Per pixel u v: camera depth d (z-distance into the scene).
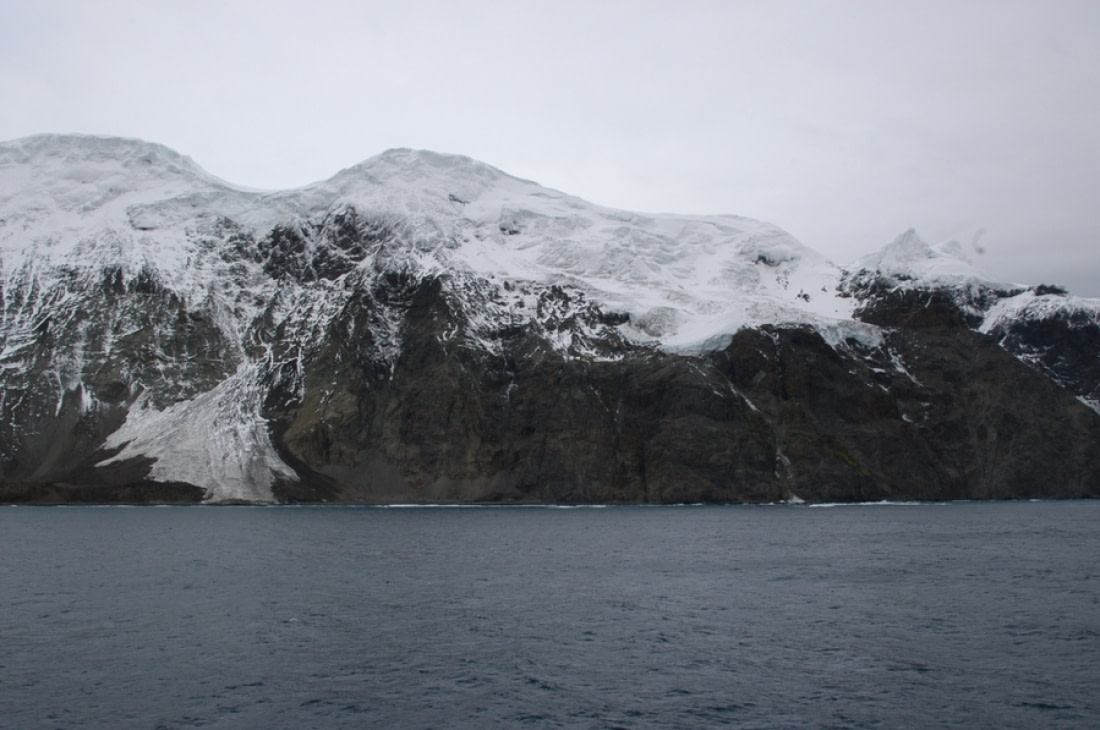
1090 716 45.41
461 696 48.38
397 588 80.25
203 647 57.50
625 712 46.16
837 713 45.97
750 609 70.69
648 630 62.97
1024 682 50.78
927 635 61.56
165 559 100.62
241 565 95.56
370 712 45.88
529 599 74.88
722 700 47.91
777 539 125.00
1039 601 73.81
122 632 61.38
